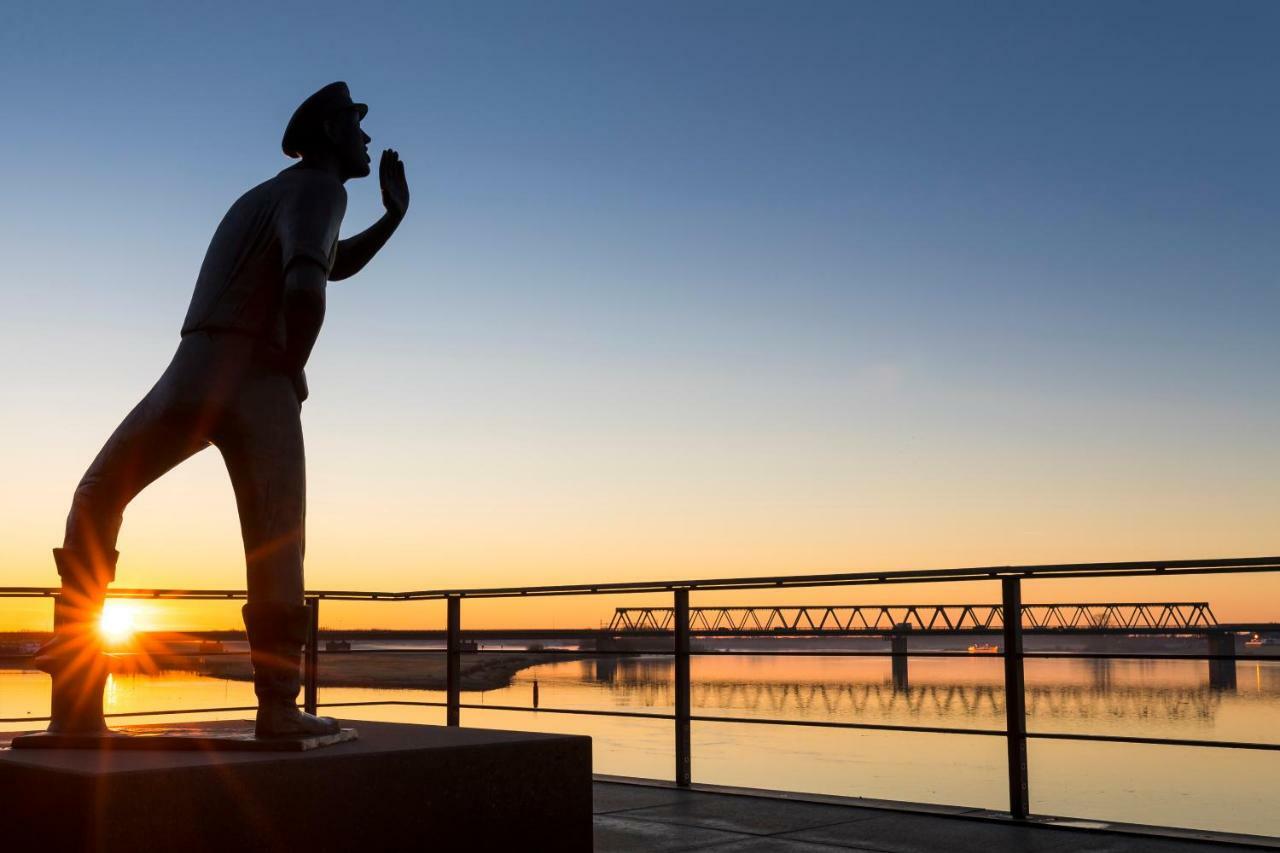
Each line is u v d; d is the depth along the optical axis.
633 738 40.50
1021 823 5.02
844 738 41.97
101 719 3.46
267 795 2.94
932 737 42.50
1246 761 35.22
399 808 3.17
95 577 3.43
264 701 3.29
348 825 3.07
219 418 3.35
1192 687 76.56
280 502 3.37
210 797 2.85
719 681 88.69
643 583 6.44
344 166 3.74
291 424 3.44
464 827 3.29
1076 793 25.47
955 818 5.17
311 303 3.31
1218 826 20.09
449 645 7.06
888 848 4.48
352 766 3.09
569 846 3.54
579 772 3.58
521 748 3.44
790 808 5.52
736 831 4.87
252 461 3.36
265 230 3.46
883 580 5.47
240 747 3.18
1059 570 4.93
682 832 4.84
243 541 3.39
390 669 82.62
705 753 33.53
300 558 3.40
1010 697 5.10
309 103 3.68
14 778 2.93
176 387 3.35
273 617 3.29
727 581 6.04
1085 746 39.38
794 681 88.50
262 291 3.44
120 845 2.70
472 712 52.84
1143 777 30.30
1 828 2.96
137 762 2.93
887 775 28.06
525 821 3.43
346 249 4.02
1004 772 30.02
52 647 3.38
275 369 3.45
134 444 3.38
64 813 2.75
